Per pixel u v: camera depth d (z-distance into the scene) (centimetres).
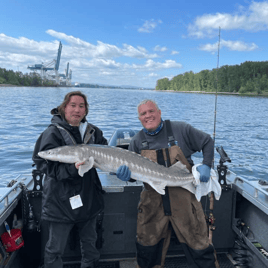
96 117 2494
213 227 295
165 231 263
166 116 3019
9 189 263
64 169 227
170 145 257
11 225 298
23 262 305
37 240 304
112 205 327
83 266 283
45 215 241
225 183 331
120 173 240
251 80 12569
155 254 263
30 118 2394
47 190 240
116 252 336
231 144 1465
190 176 252
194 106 4950
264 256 274
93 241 277
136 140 275
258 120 2770
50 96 7262
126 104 4719
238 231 326
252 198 291
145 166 248
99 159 241
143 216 264
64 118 252
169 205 253
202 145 259
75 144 244
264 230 289
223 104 5953
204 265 250
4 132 1653
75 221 241
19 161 1020
